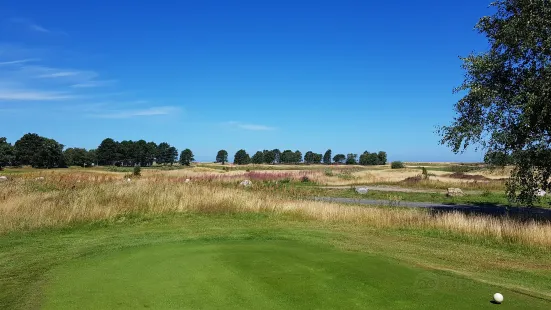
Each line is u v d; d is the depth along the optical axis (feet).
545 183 44.93
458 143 46.03
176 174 122.01
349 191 95.04
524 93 41.70
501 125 44.37
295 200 58.70
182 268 24.04
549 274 26.66
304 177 129.39
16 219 41.24
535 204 72.13
